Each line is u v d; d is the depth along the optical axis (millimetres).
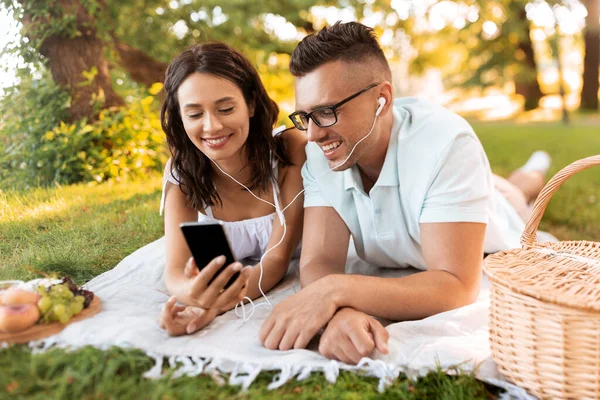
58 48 3105
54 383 1240
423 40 9156
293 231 2043
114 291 1809
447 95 12102
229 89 1739
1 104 2867
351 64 1622
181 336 1534
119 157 3082
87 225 2344
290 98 6918
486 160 2043
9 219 2301
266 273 1927
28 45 3016
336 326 1453
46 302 1480
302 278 1829
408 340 1510
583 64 10102
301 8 6246
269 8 6004
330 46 1606
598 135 6672
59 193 2643
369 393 1278
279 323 1508
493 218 2090
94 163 2965
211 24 5320
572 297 1198
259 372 1378
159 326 1532
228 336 1556
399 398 1281
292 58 1669
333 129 1655
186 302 1618
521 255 1506
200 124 1745
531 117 9602
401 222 1865
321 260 1866
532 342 1266
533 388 1293
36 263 1970
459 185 1682
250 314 1718
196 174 1948
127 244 2289
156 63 4172
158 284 1904
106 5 3893
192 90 1717
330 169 1912
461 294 1643
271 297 1886
